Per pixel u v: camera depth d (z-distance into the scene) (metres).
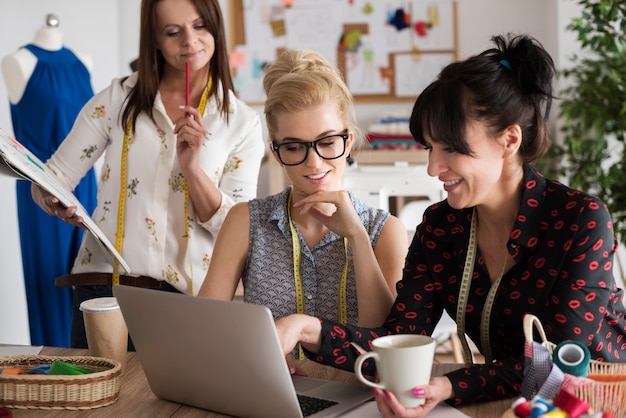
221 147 2.39
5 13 4.19
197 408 1.40
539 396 1.17
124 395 1.46
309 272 1.79
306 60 1.74
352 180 4.06
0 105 4.05
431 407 1.28
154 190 2.35
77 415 1.36
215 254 1.84
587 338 1.37
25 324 4.28
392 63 5.13
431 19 5.08
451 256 1.55
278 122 1.66
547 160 4.40
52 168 2.40
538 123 1.38
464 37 5.07
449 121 1.32
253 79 5.24
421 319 1.58
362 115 5.18
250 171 2.45
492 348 1.52
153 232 2.35
